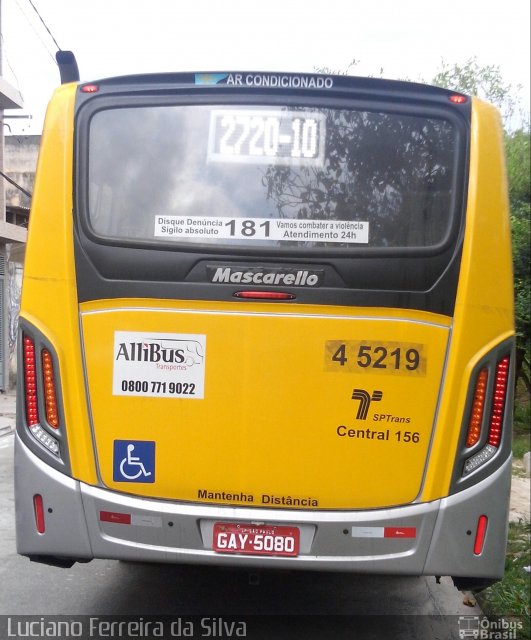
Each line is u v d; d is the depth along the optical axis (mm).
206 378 3734
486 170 3775
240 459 3723
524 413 14672
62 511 3777
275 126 3805
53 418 3818
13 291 18641
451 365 3682
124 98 3852
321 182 3771
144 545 3736
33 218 3848
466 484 3695
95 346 3779
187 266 3740
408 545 3682
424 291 3701
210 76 3820
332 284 3703
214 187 3781
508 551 5852
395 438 3691
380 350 3688
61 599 4910
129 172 3820
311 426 3699
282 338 3707
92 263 3785
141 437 3758
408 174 3770
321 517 3668
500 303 3740
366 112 3799
